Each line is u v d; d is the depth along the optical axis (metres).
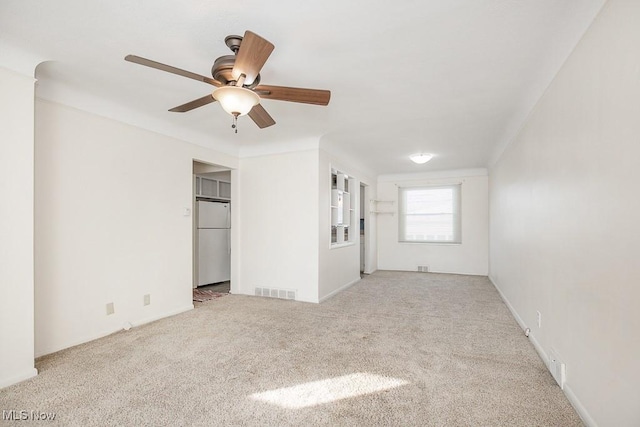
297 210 4.33
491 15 1.71
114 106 2.97
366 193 6.59
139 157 3.21
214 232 5.58
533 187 2.66
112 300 2.93
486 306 3.94
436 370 2.20
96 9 1.67
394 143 4.50
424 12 1.69
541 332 2.41
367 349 2.58
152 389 1.94
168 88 2.66
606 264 1.42
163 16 1.73
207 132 3.96
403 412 1.71
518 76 2.43
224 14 1.71
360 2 1.61
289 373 2.16
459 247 6.56
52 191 2.49
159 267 3.41
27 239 2.10
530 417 1.66
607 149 1.42
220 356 2.43
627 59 1.26
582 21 1.64
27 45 2.02
